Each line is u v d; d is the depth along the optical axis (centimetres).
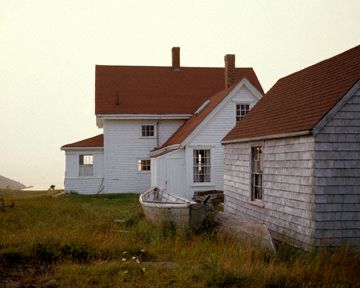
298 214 1154
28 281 823
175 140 2830
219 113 2647
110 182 3189
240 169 1611
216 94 3178
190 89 3503
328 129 1077
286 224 1224
